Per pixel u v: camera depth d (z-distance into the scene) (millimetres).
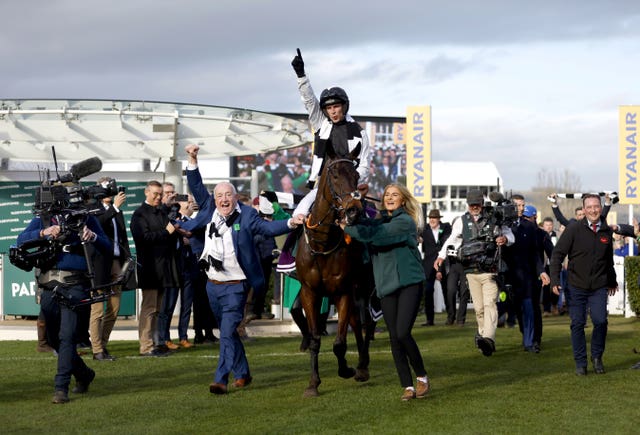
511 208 10203
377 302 8312
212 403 7277
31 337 12102
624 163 22109
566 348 11008
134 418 6727
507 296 9984
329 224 7340
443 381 8336
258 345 11156
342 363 7988
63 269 7418
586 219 8805
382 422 6477
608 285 8891
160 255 10297
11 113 12117
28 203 13258
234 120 13070
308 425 6387
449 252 10594
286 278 10023
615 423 6434
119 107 12414
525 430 6211
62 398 7340
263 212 9516
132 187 13453
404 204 7398
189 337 12219
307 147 31844
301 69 8383
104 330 10227
